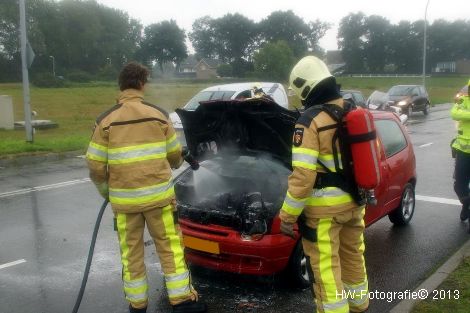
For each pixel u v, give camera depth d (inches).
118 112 155.3
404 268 209.9
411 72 4773.6
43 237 254.2
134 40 5157.5
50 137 653.9
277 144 189.8
